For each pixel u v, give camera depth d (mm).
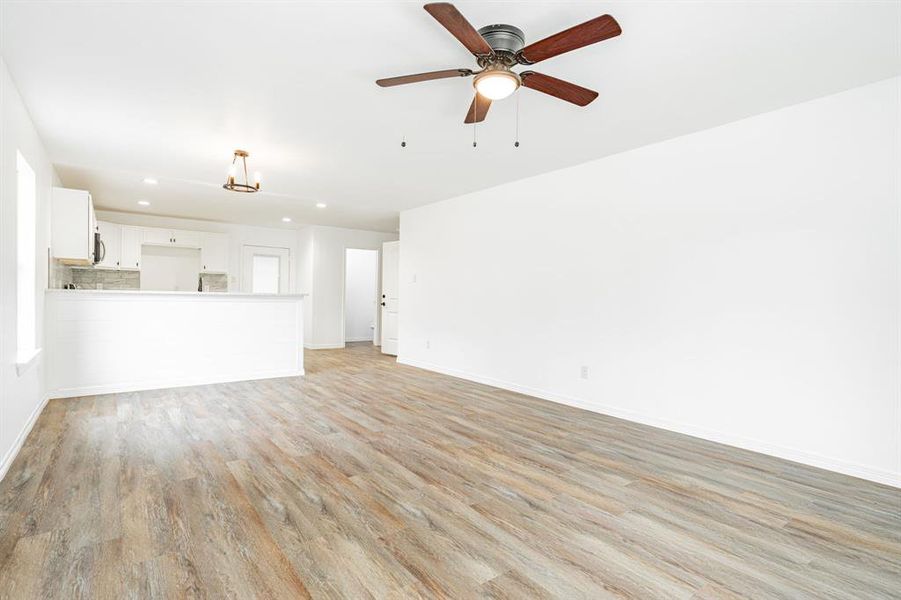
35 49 2354
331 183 5133
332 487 2359
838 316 2760
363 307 9828
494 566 1708
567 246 4387
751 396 3109
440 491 2348
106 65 2521
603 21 1722
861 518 2152
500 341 5098
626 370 3857
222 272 7613
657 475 2625
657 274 3658
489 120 3250
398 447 2994
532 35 2232
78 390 4254
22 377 2906
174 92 2859
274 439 3096
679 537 1950
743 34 2164
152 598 1478
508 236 5031
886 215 2598
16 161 2775
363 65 2514
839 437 2740
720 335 3275
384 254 7855
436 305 6082
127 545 1778
